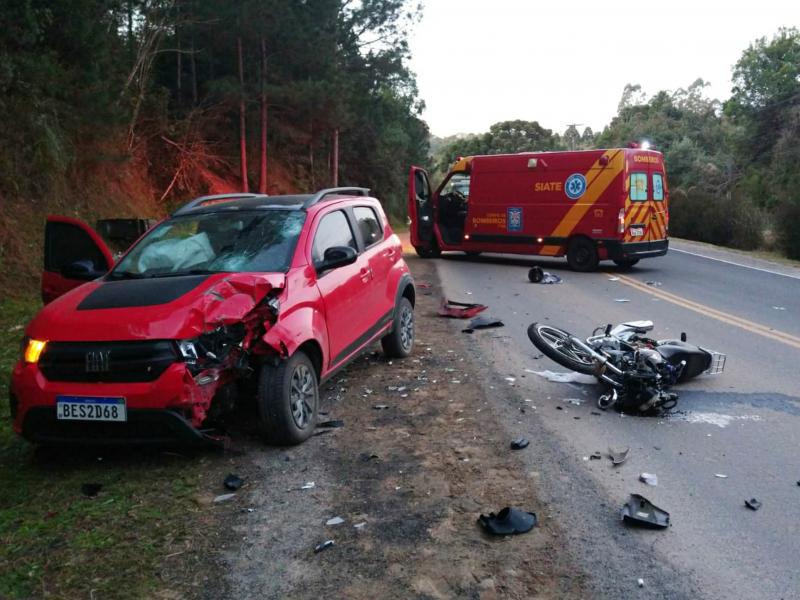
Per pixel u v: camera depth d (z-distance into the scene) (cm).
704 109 6775
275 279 518
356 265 663
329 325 582
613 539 386
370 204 772
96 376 457
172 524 406
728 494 446
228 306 480
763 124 4325
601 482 463
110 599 333
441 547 377
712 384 696
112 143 1888
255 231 599
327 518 411
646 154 1655
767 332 938
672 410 615
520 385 692
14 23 1382
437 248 2002
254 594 336
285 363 513
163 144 2316
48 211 1454
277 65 2645
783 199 2395
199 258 574
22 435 477
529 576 348
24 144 1423
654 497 441
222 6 2212
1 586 345
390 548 376
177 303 473
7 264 1236
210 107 2508
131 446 527
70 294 524
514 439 541
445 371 744
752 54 4497
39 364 467
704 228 2908
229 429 560
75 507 428
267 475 474
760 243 2712
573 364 643
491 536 388
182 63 2633
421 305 1195
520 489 451
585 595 332
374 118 3900
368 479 466
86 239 682
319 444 532
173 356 454
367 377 722
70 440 467
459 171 1930
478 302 1215
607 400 615
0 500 441
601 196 1622
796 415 600
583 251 1670
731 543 383
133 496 443
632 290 1342
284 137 3088
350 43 3225
